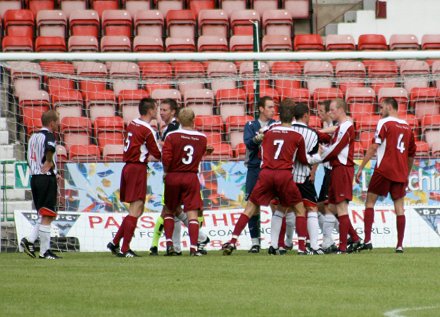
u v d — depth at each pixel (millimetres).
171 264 44906
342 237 51719
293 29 89562
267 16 88688
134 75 78375
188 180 49844
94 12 88188
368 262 45219
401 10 88938
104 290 35812
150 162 60938
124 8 91875
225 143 71250
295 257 48406
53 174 49062
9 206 63156
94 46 83688
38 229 50812
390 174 51375
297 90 76500
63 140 70688
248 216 50344
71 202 61219
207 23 88438
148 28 87812
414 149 52531
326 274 40469
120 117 72438
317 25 92312
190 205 49969
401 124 51531
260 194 49906
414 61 83000
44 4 90688
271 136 49781
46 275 40469
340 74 81438
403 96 76938
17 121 73750
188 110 49875
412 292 35219
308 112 50688
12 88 75812
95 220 59656
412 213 60812
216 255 51281
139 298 33844
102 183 61469
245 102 73938
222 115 75438
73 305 32344
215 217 59656
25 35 87000
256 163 53906
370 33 89188
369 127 72188
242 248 59281
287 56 57875
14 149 68688
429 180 62312
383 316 29984
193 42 84375
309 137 50062
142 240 59188
